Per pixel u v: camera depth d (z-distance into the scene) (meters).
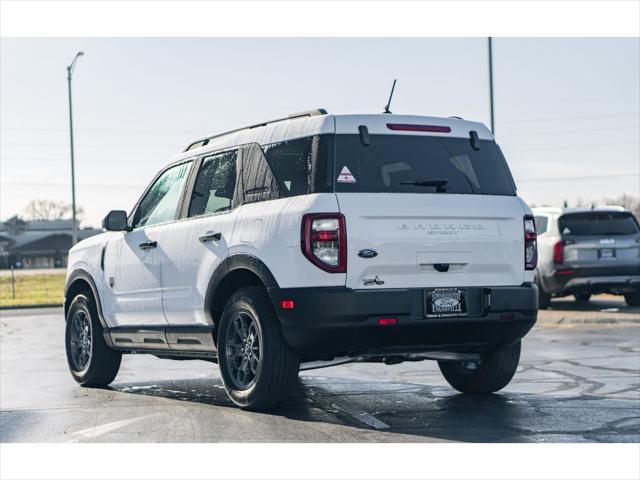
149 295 8.28
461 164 7.04
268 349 6.77
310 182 6.66
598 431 6.23
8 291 40.34
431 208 6.74
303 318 6.49
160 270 8.11
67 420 7.02
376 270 6.54
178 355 8.19
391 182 6.72
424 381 8.86
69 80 37.62
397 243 6.59
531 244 7.15
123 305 8.65
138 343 8.54
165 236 8.10
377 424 6.57
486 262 6.90
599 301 20.33
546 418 6.71
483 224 6.93
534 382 8.64
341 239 6.47
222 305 7.47
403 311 6.54
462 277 6.81
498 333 7.01
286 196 6.82
